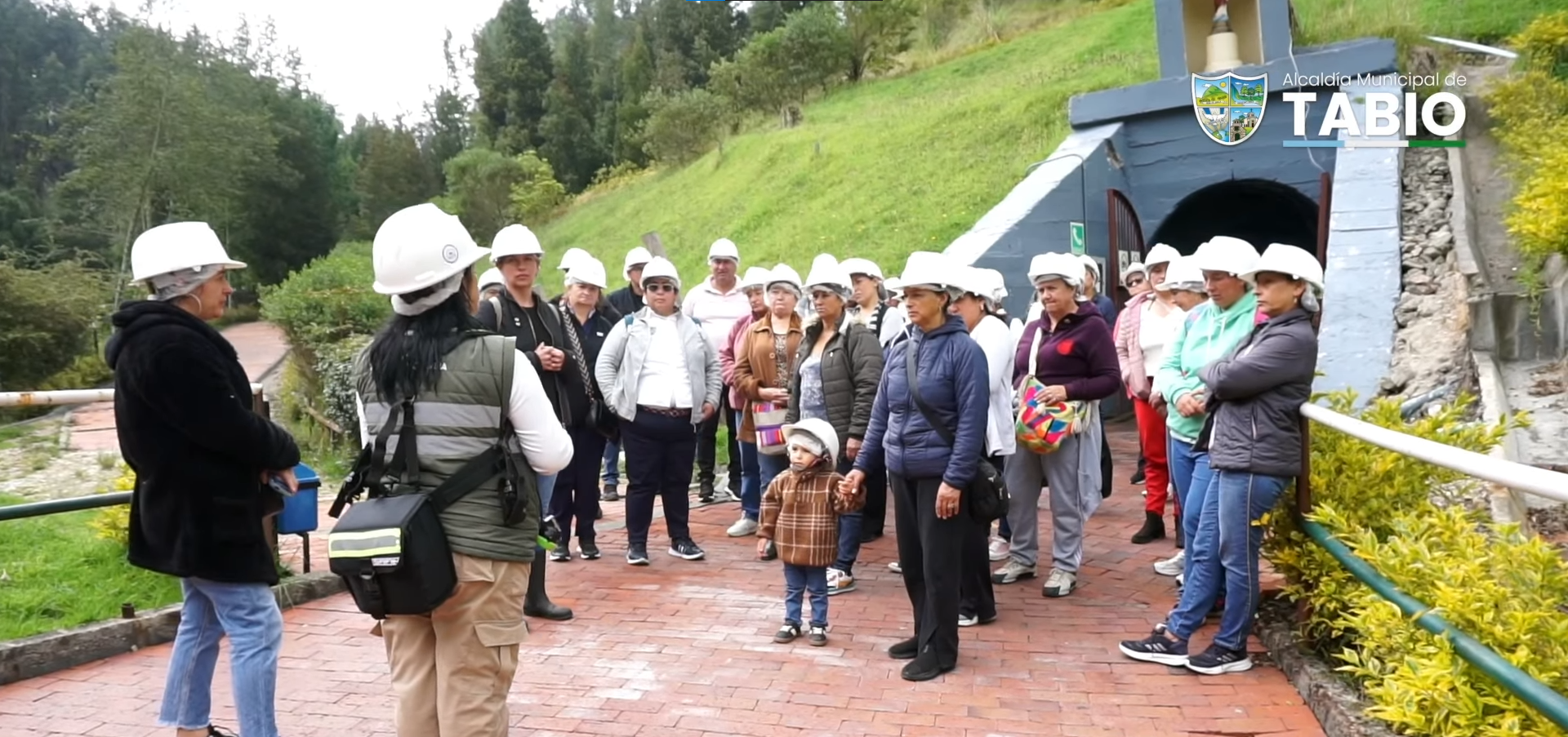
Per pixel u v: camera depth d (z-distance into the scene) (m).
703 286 8.07
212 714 4.08
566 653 4.81
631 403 6.20
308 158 49.78
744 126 29.09
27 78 57.31
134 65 35.41
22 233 40.19
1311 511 4.28
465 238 2.95
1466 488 4.61
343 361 11.26
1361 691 3.77
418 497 2.78
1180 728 3.87
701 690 4.34
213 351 3.28
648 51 50.72
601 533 7.25
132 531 3.48
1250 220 15.41
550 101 49.47
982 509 4.41
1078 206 11.45
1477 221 9.66
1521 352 7.73
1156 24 12.28
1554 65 11.44
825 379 6.01
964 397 4.34
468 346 2.90
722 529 7.38
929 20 31.19
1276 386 4.16
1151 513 6.57
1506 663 2.80
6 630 4.87
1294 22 12.60
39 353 16.88
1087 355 5.58
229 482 3.37
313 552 6.48
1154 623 5.11
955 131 18.09
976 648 4.79
